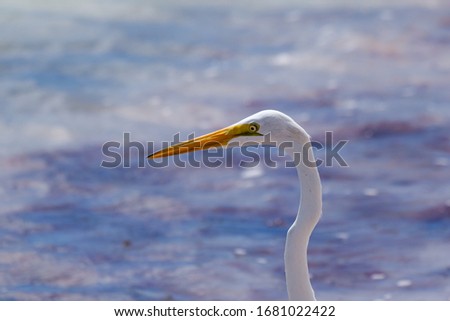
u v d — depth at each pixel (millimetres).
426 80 19594
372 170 14734
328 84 19266
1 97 17734
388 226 12555
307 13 24953
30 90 18172
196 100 18094
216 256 11562
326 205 13305
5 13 22688
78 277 10867
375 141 16047
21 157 15086
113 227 12531
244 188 14078
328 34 22859
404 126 16719
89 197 13633
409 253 11641
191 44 21734
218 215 13000
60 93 18141
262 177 14516
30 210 13031
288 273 6801
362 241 12023
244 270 11141
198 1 25500
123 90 18516
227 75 19734
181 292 10492
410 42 22219
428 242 12008
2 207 13102
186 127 16656
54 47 20672
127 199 13570
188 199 13625
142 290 10531
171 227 12562
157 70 19844
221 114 17359
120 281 10789
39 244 11867
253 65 20516
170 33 22453
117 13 23547
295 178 14492
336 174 14562
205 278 10898
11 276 10828
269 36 22688
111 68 19766
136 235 12250
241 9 25172
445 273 11023
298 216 6773
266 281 10820
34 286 10547
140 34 22141
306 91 18781
